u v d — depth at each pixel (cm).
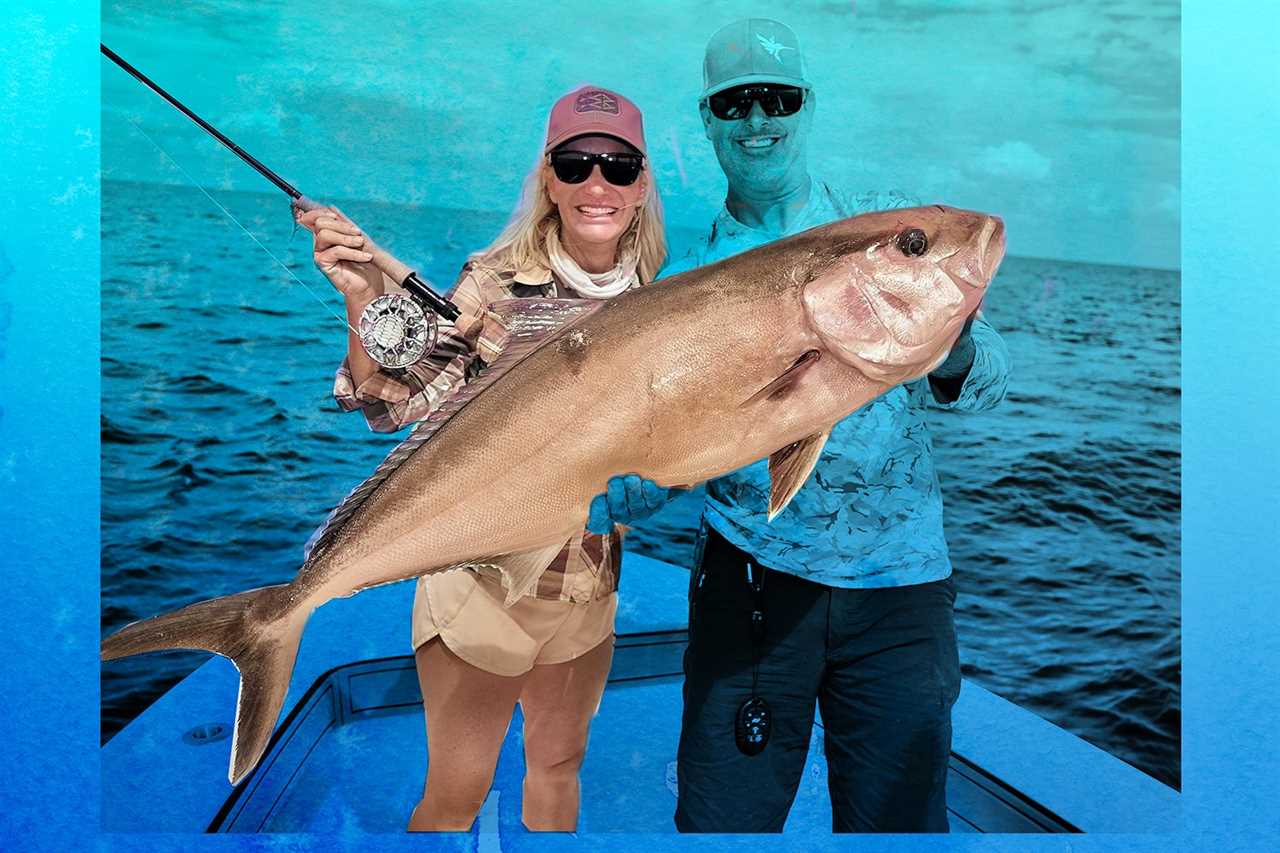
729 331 134
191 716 193
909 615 164
